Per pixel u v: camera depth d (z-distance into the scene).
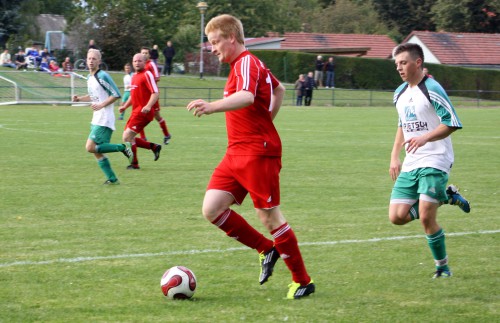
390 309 7.54
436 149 8.70
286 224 7.91
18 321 7.02
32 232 11.20
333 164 20.61
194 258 9.66
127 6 78.06
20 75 51.50
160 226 11.74
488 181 17.53
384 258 9.78
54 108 46.16
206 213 7.97
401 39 107.31
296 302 7.76
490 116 46.91
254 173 7.75
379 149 24.86
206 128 33.47
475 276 8.91
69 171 18.47
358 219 12.57
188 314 7.30
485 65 88.62
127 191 15.37
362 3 114.81
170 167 19.56
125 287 8.26
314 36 90.75
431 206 8.62
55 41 75.56
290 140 28.08
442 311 7.50
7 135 28.25
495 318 7.29
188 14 84.88
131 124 18.97
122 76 61.03
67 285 8.30
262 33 90.12
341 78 71.12
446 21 101.81
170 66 64.69
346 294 8.09
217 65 69.62
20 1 70.75
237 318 7.18
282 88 8.22
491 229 11.84
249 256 9.81
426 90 8.64
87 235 11.02
